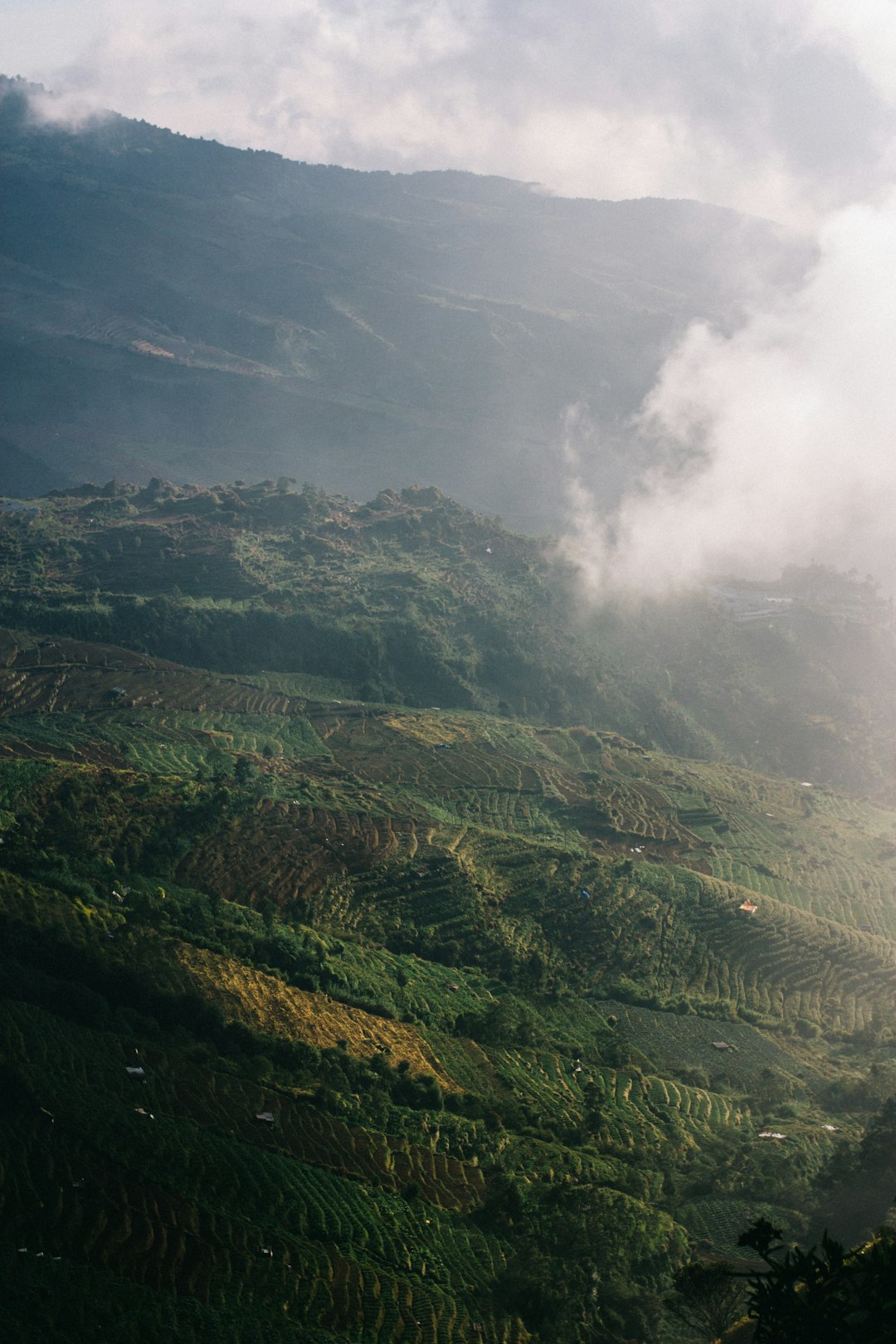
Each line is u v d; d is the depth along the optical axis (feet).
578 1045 489.67
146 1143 354.33
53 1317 286.87
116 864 526.57
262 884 545.03
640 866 643.45
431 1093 420.36
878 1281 123.54
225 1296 305.73
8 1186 327.47
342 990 474.49
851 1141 424.46
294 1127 382.22
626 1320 316.19
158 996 421.59
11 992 404.77
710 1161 412.16
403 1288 319.88
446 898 567.18
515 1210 357.41
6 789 555.28
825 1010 576.61
